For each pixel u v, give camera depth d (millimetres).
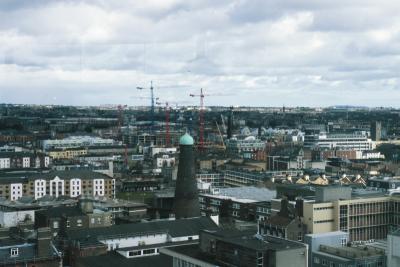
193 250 172250
